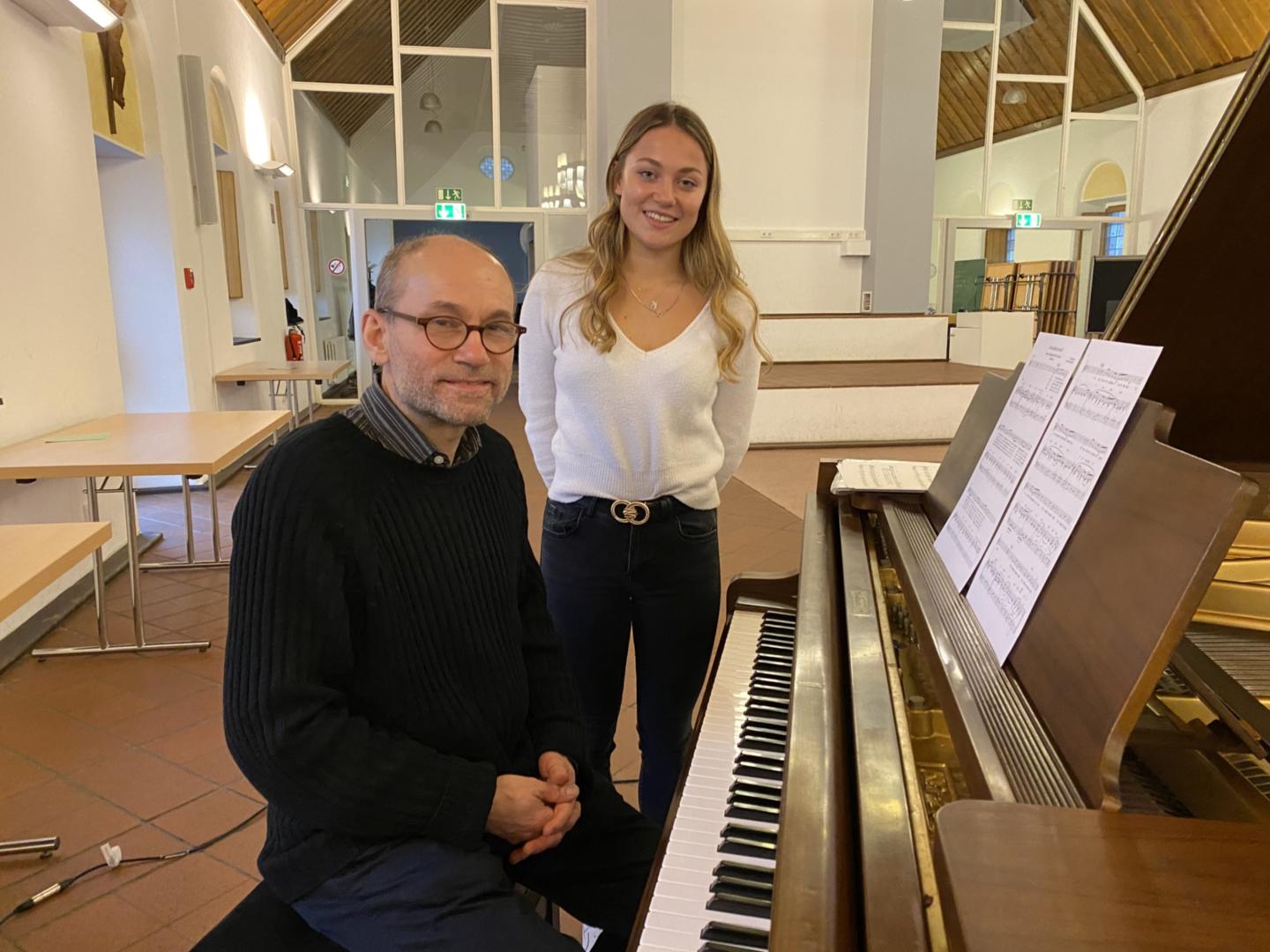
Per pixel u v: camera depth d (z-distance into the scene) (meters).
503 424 8.60
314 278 10.72
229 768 2.56
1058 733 0.75
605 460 1.74
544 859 1.42
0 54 3.56
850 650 1.10
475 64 10.36
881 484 1.70
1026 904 0.52
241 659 1.11
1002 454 1.17
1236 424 1.41
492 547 1.36
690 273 1.77
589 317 1.70
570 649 1.87
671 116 1.66
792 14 9.92
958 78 12.27
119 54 5.06
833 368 8.62
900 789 0.81
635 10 9.38
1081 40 12.06
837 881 0.70
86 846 2.20
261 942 1.17
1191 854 0.57
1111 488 0.85
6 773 2.54
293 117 9.98
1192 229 1.05
